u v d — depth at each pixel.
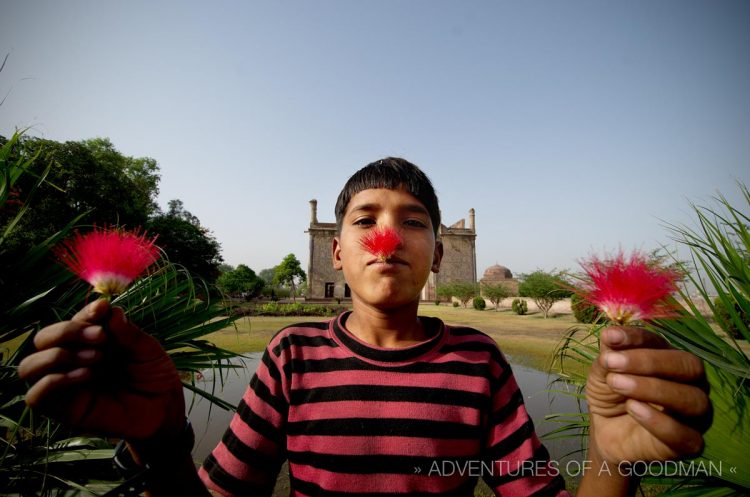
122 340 0.64
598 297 0.68
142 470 0.86
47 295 1.55
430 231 1.34
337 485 1.08
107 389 0.66
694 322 1.58
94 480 1.55
